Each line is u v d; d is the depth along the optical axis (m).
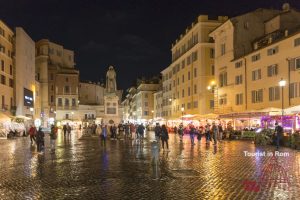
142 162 21.27
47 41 112.25
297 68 40.53
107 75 89.06
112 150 30.95
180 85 82.50
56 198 11.72
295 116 35.00
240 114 43.25
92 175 16.30
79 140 49.28
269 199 11.14
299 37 40.22
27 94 79.00
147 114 136.62
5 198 11.80
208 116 53.41
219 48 61.00
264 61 46.91
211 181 14.32
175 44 89.25
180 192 12.34
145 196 11.81
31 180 15.18
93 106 128.38
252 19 56.88
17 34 74.19
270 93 45.53
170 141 43.44
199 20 68.75
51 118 107.62
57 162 21.78
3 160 23.17
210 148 31.12
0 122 55.84
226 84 58.03
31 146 36.34
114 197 11.74
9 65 71.62
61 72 118.88
